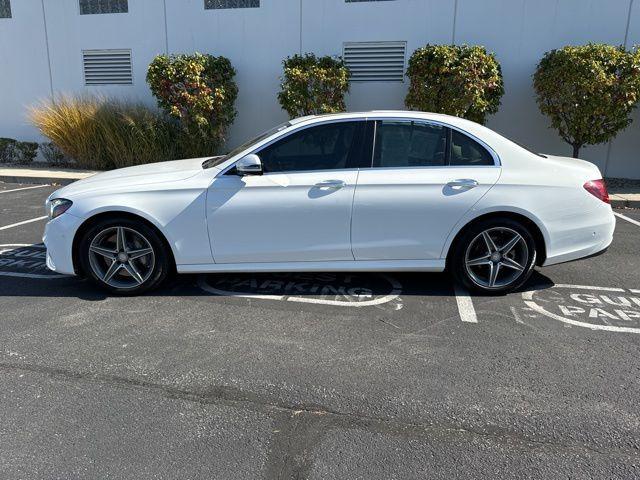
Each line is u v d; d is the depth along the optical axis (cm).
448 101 916
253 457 260
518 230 445
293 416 293
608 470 251
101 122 1128
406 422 287
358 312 432
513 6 991
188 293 472
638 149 1009
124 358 355
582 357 358
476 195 436
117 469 251
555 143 1031
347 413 295
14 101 1271
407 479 245
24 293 472
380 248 446
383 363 349
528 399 308
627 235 677
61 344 375
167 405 303
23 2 1209
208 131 1069
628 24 962
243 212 439
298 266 453
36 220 750
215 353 362
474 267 464
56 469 251
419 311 434
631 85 849
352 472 249
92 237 448
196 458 259
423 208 437
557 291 480
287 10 1077
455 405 302
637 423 286
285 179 438
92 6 1178
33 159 1277
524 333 394
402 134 446
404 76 1062
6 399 308
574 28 980
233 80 1127
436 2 1015
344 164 443
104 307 441
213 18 1116
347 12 1053
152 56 1171
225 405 303
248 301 455
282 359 355
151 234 448
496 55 1016
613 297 466
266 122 1140
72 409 299
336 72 996
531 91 1016
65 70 1229
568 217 446
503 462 256
